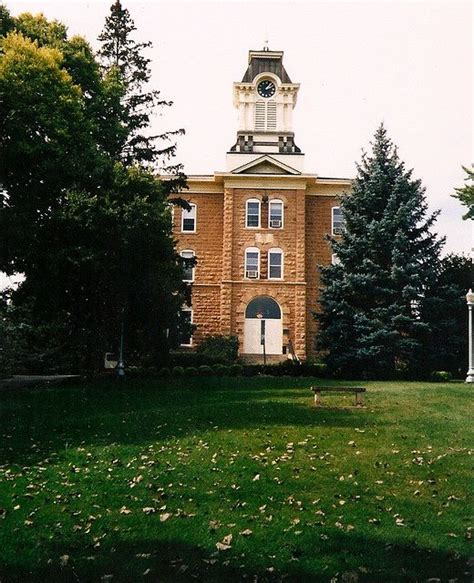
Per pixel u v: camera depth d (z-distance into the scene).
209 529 7.99
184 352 44.50
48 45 27.05
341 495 9.48
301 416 16.70
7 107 22.36
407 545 7.55
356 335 33.91
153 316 32.06
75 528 8.07
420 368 33.69
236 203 46.31
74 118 24.39
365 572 6.77
